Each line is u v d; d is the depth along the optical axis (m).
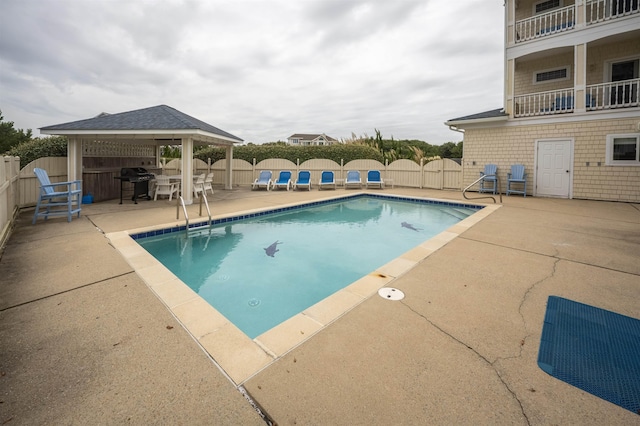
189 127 9.38
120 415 1.67
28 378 1.97
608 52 12.31
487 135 13.55
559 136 11.84
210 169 17.84
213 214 8.29
